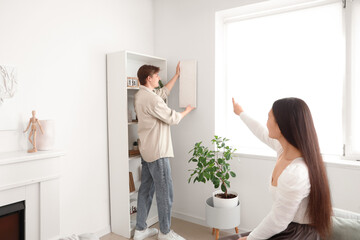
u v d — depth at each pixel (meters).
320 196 1.11
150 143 2.41
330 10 2.31
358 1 2.16
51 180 2.01
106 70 2.62
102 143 2.60
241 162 2.60
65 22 2.26
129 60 2.89
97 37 2.52
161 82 2.93
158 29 3.12
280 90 2.58
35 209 1.95
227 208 2.33
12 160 1.74
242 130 2.81
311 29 2.40
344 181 2.12
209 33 2.72
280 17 2.54
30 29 2.03
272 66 2.61
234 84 2.83
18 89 1.96
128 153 2.57
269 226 1.13
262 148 2.71
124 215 2.57
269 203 2.46
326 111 2.37
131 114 2.74
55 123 2.21
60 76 2.23
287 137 1.18
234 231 2.66
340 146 2.31
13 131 1.95
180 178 2.99
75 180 2.38
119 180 2.58
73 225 2.37
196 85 2.82
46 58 2.13
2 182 1.73
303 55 2.45
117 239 2.54
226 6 2.60
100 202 2.60
